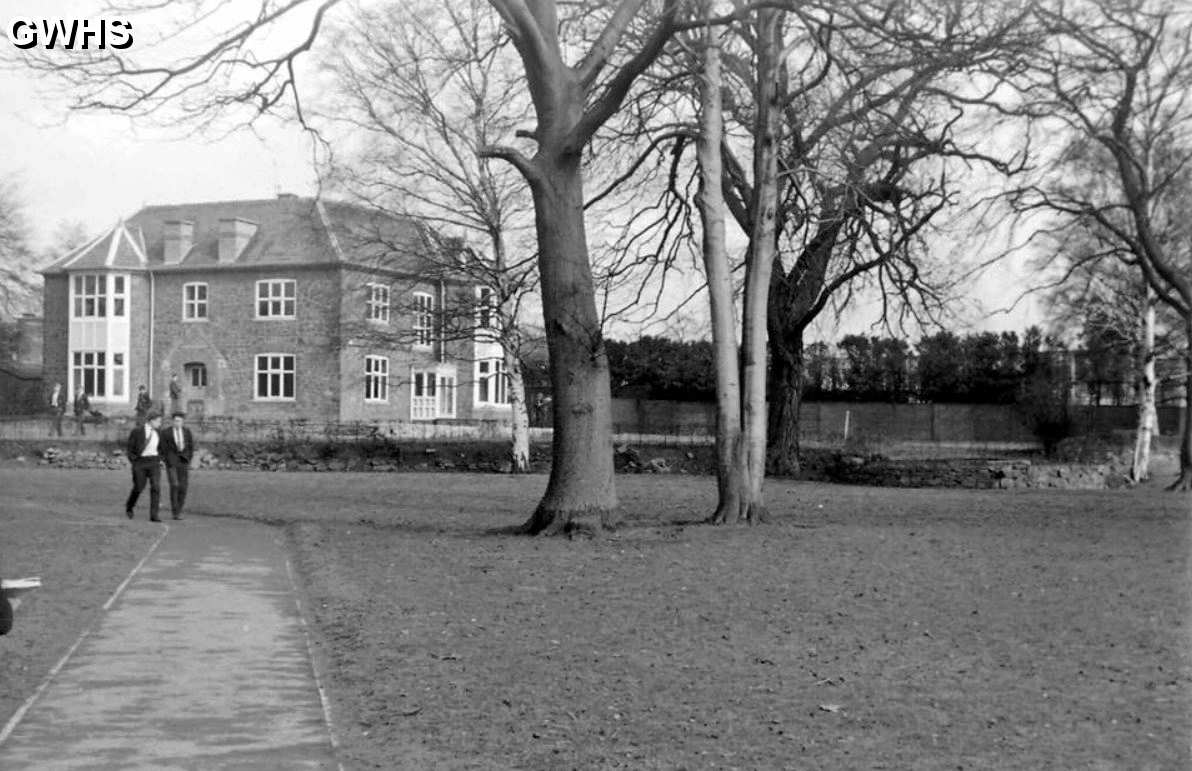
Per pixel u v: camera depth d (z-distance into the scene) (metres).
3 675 9.73
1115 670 9.70
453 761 7.39
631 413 62.81
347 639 11.26
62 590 14.36
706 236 21.81
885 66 20.38
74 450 44.69
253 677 9.72
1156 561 17.08
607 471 20.62
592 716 8.40
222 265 58.66
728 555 17.66
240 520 24.55
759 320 22.08
